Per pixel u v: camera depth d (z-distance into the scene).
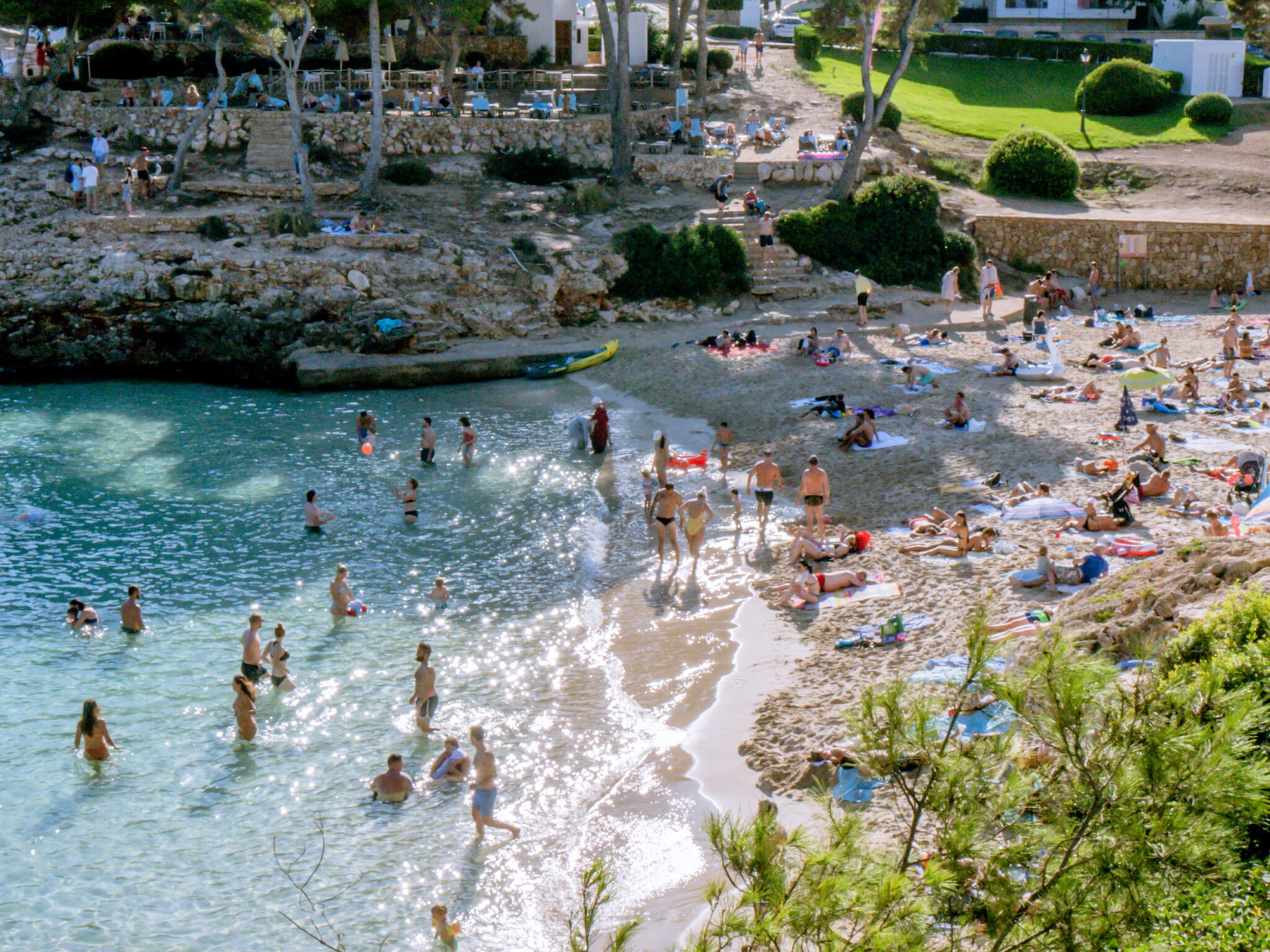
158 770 14.95
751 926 5.78
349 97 49.41
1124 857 5.72
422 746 15.46
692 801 13.58
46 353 38.38
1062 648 6.27
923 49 66.25
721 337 37.09
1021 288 45.59
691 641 18.06
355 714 16.33
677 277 40.84
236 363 38.12
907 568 19.69
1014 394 30.52
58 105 46.75
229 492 26.02
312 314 38.09
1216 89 59.94
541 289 39.59
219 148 46.16
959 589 18.48
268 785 14.59
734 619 18.77
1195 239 45.56
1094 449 25.09
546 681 17.14
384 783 14.23
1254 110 57.16
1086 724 6.06
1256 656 8.79
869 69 44.66
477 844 13.22
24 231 39.94
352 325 36.97
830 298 41.75
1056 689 6.07
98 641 18.73
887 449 26.52
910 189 44.66
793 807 12.99
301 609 19.97
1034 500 21.67
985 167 50.72
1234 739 5.86
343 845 13.30
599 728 15.66
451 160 47.03
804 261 43.12
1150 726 5.95
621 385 34.22
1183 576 13.99
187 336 38.28
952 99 60.12
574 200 45.28
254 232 40.19
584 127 48.97
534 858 12.88
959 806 6.16
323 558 22.23
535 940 11.50
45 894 12.43
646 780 14.23
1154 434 23.33
